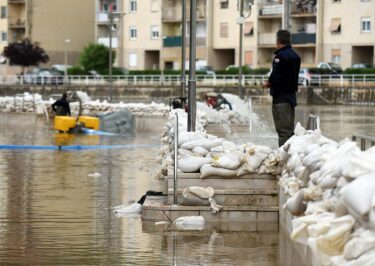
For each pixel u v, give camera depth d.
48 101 69.50
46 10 151.62
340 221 10.95
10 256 16.31
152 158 37.25
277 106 23.45
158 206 20.17
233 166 20.02
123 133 55.44
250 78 116.00
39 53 145.62
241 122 53.56
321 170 13.11
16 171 31.61
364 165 11.12
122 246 17.17
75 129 55.56
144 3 141.62
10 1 155.25
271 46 127.81
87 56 132.50
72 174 30.55
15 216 21.08
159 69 134.25
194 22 26.47
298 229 11.72
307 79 109.94
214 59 133.88
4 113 67.44
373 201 10.42
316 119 20.09
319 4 122.50
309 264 13.62
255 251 16.36
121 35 144.25
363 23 119.69
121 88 120.19
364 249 10.51
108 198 24.14
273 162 19.91
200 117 46.97
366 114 79.25
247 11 68.81
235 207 19.70
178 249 16.77
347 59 121.06
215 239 17.73
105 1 146.25
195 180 20.20
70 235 18.47
